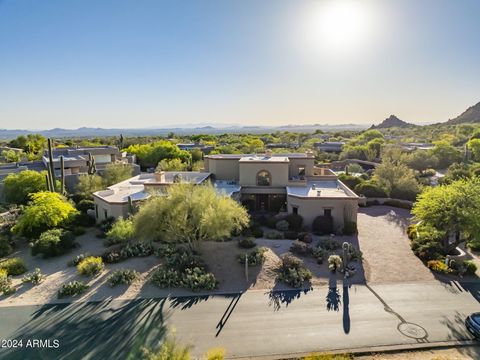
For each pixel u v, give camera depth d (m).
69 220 30.23
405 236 29.59
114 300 19.11
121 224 26.31
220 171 40.97
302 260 23.83
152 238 23.67
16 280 21.69
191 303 18.72
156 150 63.66
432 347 14.90
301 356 14.38
